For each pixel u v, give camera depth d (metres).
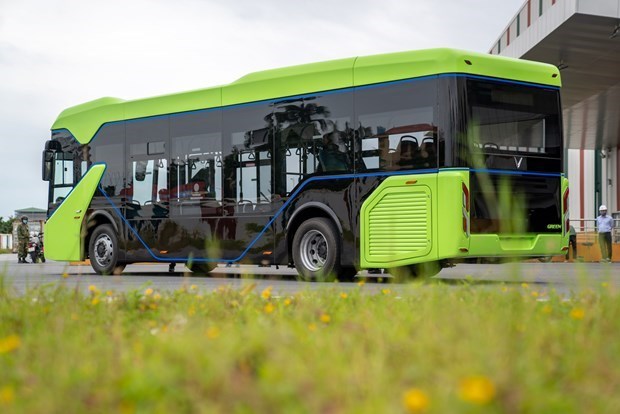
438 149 12.05
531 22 24.64
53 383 3.43
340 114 13.08
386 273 16.38
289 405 2.93
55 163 17.78
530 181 12.61
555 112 12.97
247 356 3.83
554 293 7.17
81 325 5.27
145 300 7.01
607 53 25.23
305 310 6.14
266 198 13.96
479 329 4.15
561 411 2.88
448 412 2.67
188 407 3.11
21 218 31.33
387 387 3.11
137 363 3.74
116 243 16.41
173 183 15.42
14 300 6.57
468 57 12.16
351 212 12.87
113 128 16.61
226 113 14.64
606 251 15.90
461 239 11.86
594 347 4.04
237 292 7.50
